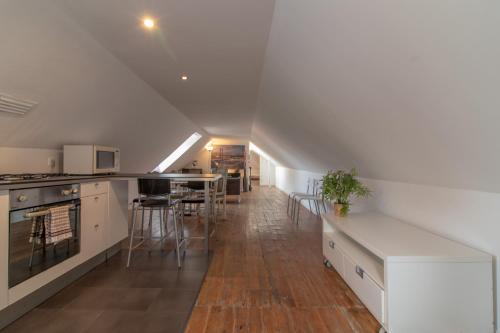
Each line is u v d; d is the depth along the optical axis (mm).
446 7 901
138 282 2318
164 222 4031
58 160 3045
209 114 4992
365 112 1925
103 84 2660
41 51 1875
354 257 2068
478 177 1590
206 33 2008
